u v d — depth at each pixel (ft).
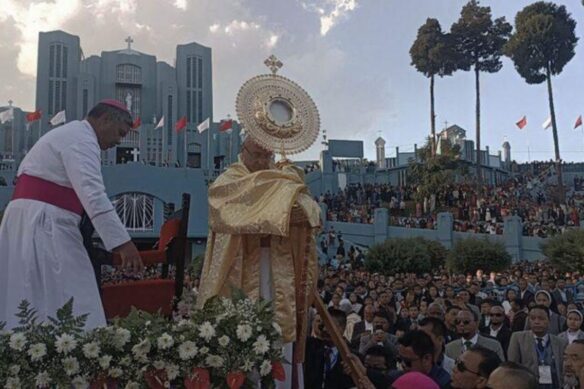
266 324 11.60
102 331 10.98
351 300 50.31
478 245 103.30
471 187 188.14
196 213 134.31
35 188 12.87
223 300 12.10
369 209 170.81
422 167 181.16
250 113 15.71
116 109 14.01
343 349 16.92
